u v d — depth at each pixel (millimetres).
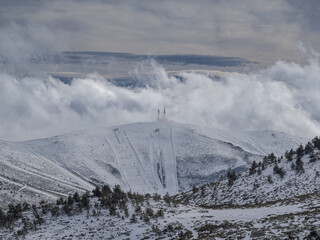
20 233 128625
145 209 144125
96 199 164750
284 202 142250
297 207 115750
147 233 114250
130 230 120000
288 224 89688
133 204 154125
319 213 96500
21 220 148625
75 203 162250
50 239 120562
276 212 112312
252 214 117125
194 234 102938
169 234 108688
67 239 118562
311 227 81875
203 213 135500
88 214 144625
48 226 137375
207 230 103188
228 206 164875
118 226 126312
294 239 76312
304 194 148750
